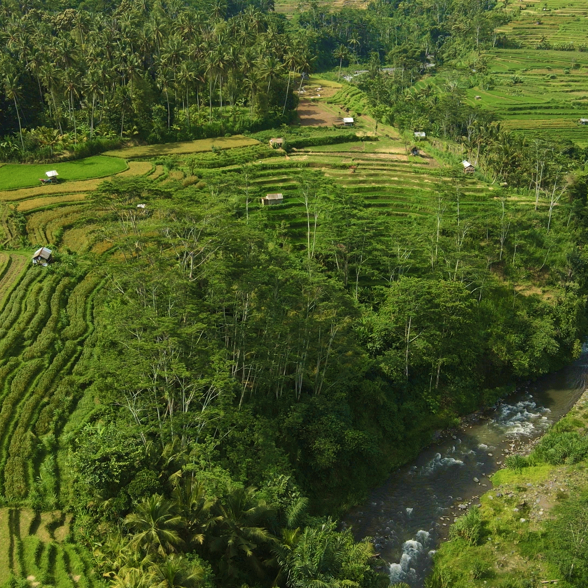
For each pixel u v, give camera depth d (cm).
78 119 13550
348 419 6806
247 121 14638
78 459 5084
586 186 12062
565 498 6034
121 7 19138
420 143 14475
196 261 7719
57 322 7256
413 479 6769
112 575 4369
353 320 7394
